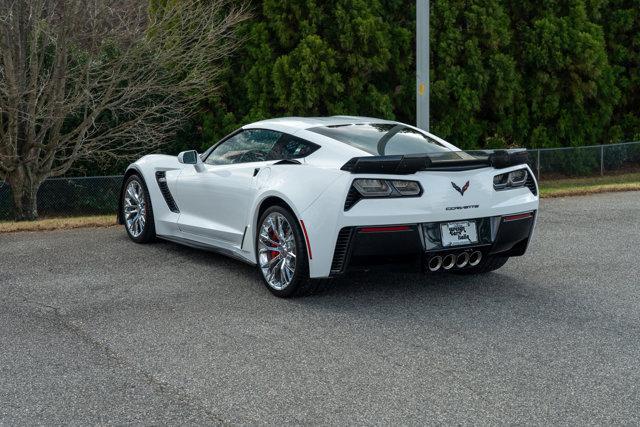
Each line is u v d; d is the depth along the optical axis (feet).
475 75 47.16
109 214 40.68
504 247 19.33
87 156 40.57
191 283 20.67
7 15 36.45
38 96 37.52
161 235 25.58
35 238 28.02
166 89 41.37
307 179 18.15
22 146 39.96
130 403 12.26
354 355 14.56
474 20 47.32
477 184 18.31
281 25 43.27
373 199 17.30
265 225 19.36
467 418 11.60
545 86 50.80
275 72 42.57
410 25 46.98
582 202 38.29
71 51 40.78
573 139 52.13
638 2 54.24
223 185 21.56
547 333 15.92
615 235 27.96
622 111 56.03
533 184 20.07
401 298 18.94
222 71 42.83
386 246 17.47
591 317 17.11
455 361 14.20
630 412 11.80
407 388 12.85
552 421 11.48
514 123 50.42
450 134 47.83
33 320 17.10
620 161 51.26
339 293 19.49
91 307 18.20
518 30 50.60
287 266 18.81
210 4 44.04
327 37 43.98
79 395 12.62
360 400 12.34
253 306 18.22
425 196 17.58
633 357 14.37
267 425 11.40
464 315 17.34
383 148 18.94
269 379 13.29
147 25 43.73
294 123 20.95
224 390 12.80
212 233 22.39
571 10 50.75
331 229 17.35
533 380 13.20
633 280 20.70
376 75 46.68
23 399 12.46
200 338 15.67
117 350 14.93
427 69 34.63
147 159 26.45
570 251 24.97
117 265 23.08
